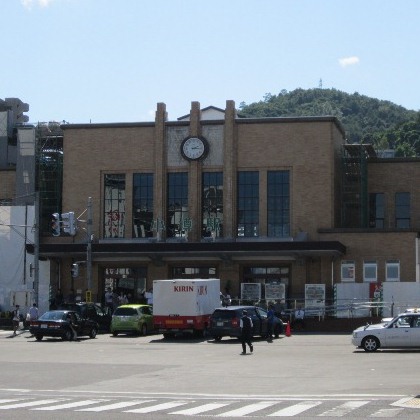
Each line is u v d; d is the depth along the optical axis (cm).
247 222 6450
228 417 1792
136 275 6462
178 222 6531
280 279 6278
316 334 5228
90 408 1972
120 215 6594
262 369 3009
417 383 2459
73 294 6378
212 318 4650
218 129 6519
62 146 7106
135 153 6588
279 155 6412
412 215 7131
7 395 2303
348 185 6900
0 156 7756
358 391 2297
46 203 6906
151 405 2041
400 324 3725
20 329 5791
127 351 3959
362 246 6222
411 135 16925
